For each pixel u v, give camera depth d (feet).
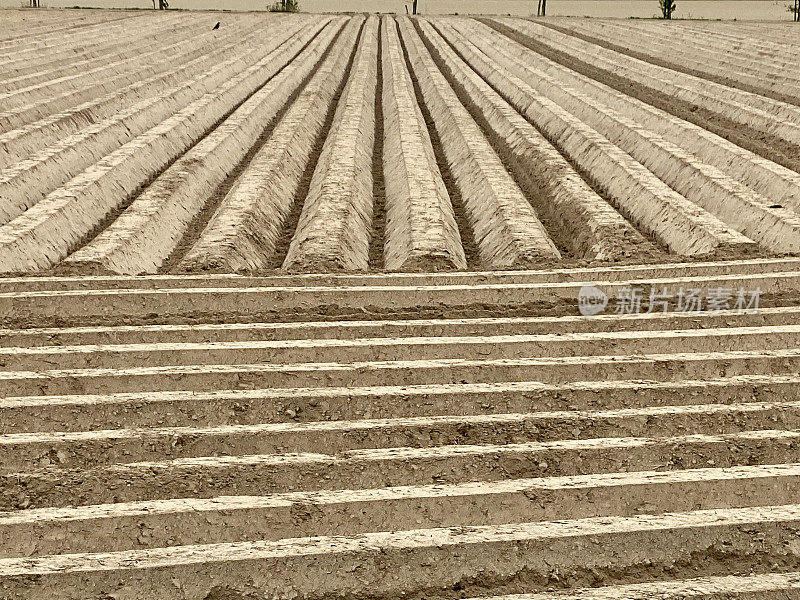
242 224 38.27
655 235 39.24
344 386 24.11
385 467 20.12
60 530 17.88
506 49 104.63
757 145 49.01
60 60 85.61
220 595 16.28
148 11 151.02
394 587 16.57
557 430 21.79
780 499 19.25
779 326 27.84
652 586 16.44
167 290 30.17
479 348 26.00
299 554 16.99
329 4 232.32
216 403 22.66
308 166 53.42
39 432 21.81
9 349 25.53
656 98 65.67
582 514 18.75
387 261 37.45
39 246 35.78
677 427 22.02
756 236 37.01
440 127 62.90
